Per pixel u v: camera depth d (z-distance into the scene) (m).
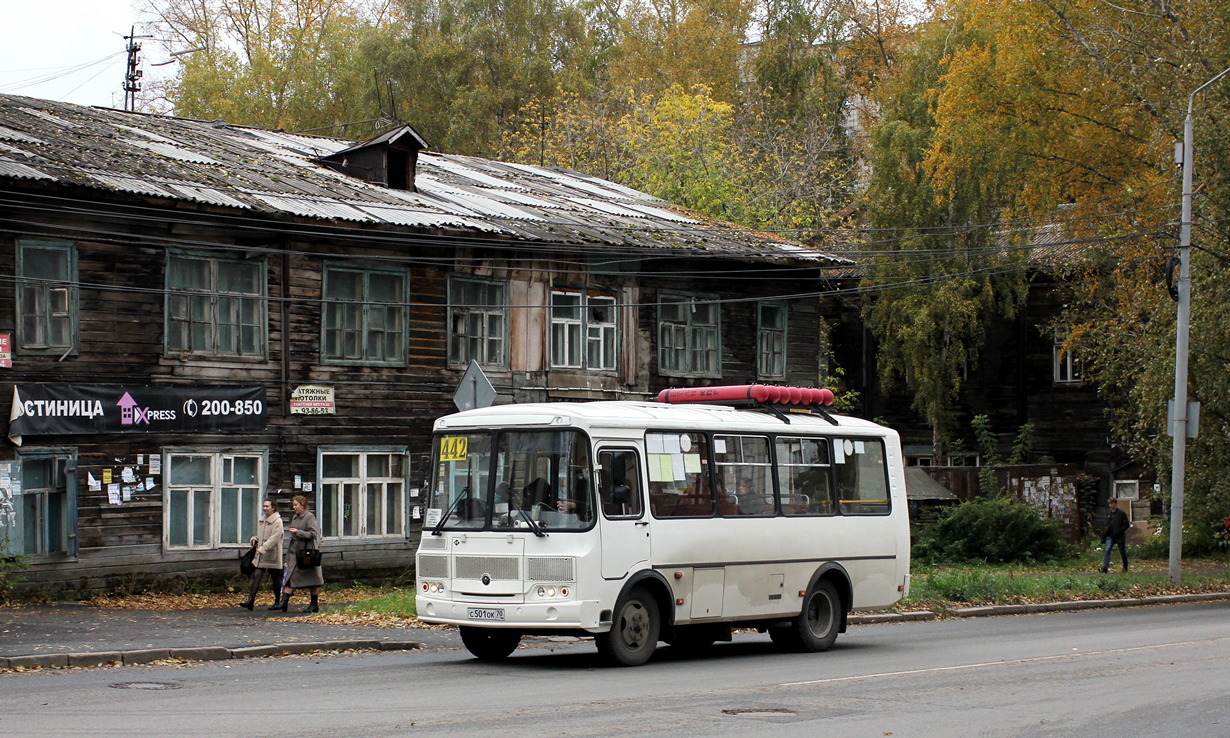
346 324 25.69
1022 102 35.53
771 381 33.94
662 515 14.79
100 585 21.89
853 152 53.00
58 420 21.38
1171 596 27.03
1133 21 33.16
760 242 32.97
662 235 30.67
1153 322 31.23
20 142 23.03
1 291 20.94
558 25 53.56
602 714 10.45
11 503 20.91
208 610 20.50
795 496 16.55
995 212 41.69
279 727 9.61
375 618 19.12
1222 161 28.64
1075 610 24.72
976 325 42.28
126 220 22.56
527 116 50.31
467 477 14.75
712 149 46.00
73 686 12.17
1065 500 43.25
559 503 14.09
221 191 23.42
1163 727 10.34
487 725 9.79
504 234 26.17
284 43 53.41
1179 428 27.98
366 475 25.84
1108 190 36.59
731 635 18.19
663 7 57.59
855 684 12.66
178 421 22.89
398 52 50.06
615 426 14.45
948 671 13.84
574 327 29.62
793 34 51.69
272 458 24.38
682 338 32.03
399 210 25.88
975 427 46.97
